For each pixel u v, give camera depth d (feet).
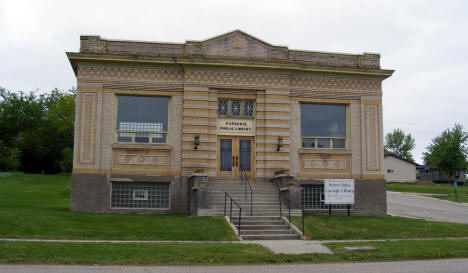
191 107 71.56
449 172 183.83
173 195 70.03
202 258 38.88
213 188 68.85
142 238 49.65
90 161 68.90
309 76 75.77
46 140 192.13
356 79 76.84
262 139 73.00
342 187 67.62
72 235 49.26
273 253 42.22
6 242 42.16
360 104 76.59
